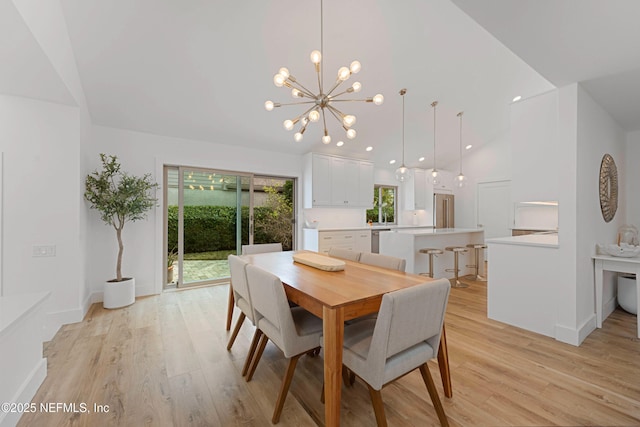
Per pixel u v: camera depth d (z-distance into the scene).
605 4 1.51
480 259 5.05
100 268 3.58
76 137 2.90
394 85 3.85
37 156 2.75
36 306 1.79
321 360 2.21
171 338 2.56
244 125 4.14
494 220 6.60
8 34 1.73
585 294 2.56
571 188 2.40
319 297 1.49
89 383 1.86
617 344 2.37
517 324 2.75
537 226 5.83
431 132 5.53
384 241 4.49
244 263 1.98
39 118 2.76
